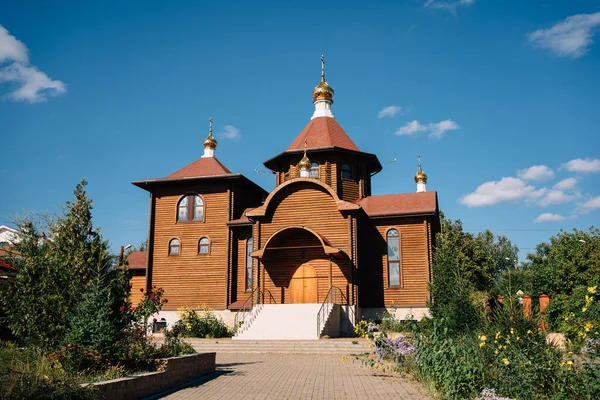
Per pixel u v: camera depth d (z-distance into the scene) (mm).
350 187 31641
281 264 28109
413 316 27281
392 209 28953
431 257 27844
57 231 13070
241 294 30219
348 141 33250
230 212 31125
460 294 17969
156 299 13508
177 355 13891
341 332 25484
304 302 27281
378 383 12859
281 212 27750
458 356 10961
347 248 26469
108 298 11719
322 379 13672
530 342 11047
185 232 31609
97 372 10805
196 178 31375
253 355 20531
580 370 9570
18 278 12289
